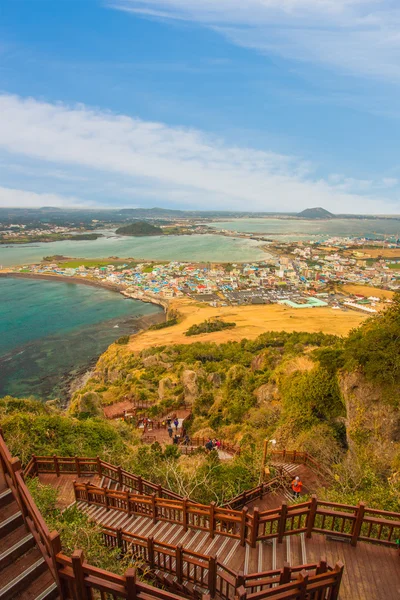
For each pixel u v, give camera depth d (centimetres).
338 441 2225
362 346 2047
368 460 1798
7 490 650
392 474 1619
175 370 5653
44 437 1977
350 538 860
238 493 1450
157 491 1302
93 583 543
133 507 1215
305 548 846
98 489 1288
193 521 1076
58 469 1559
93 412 3491
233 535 926
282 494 1497
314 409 2472
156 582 884
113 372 6347
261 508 1388
